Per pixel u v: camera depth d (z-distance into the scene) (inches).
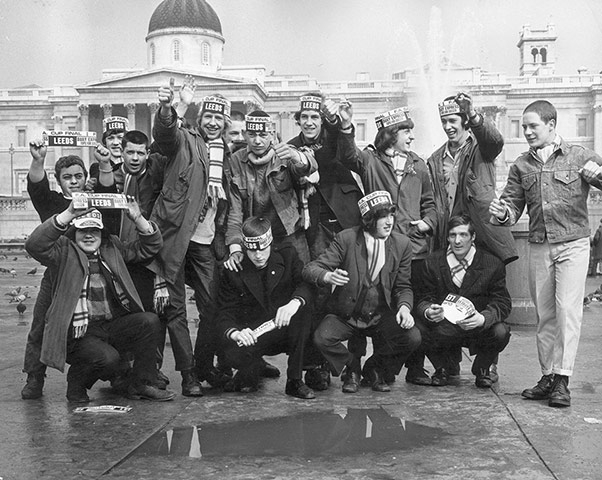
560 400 207.9
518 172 221.0
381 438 177.5
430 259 243.4
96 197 211.3
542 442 172.6
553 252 212.5
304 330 223.5
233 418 197.2
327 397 222.8
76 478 150.4
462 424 189.5
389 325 231.9
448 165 259.9
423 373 244.4
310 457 163.2
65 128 3080.7
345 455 164.4
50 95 3102.9
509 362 281.1
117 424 191.5
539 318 219.1
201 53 3218.5
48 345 210.5
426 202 257.4
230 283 228.5
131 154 242.8
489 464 157.3
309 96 253.8
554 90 2965.1
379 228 225.0
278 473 152.6
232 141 272.5
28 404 215.9
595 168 205.8
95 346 214.8
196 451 167.9
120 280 220.1
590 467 155.1
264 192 240.8
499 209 215.0
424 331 238.8
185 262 239.5
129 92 2861.7
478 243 247.6
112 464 158.9
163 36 3203.7
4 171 3139.8
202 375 240.8
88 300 219.8
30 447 171.3
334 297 229.3
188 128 242.2
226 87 2800.2
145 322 219.0
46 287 223.6
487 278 236.5
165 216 225.3
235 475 151.4
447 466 156.3
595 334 357.1
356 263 227.1
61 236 217.2
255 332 219.5
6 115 3144.7
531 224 218.4
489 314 232.4
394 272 231.6
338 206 252.7
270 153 241.3
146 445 172.6
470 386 239.5
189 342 229.3
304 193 244.1
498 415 198.4
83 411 205.9
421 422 191.6
